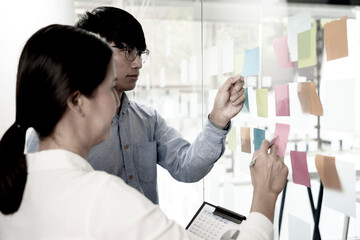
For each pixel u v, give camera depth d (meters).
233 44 1.27
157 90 2.42
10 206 0.56
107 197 0.54
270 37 1.05
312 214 0.90
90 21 0.97
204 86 1.60
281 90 1.00
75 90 0.58
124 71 1.00
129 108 1.14
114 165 1.07
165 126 1.22
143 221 0.53
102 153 1.05
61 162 0.58
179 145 1.16
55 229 0.53
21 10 2.09
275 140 1.03
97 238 0.51
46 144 0.62
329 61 0.81
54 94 0.57
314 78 0.87
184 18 1.95
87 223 0.52
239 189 1.31
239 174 1.30
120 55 0.98
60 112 0.58
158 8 2.23
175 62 2.10
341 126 0.79
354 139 0.75
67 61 0.56
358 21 0.73
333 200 0.83
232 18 1.29
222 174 1.47
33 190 0.56
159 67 2.35
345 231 0.80
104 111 0.62
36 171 0.58
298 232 0.96
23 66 0.58
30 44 0.58
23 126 0.60
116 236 0.52
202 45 1.61
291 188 0.99
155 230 0.54
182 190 2.17
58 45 0.56
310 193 0.91
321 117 0.85
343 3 0.77
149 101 2.50
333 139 0.81
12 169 0.57
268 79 1.07
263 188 0.70
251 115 1.18
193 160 1.05
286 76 0.98
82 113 0.60
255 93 1.14
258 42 1.12
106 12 0.98
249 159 1.20
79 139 0.62
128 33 0.97
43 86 0.56
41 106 0.57
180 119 2.01
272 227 0.66
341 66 0.78
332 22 0.79
